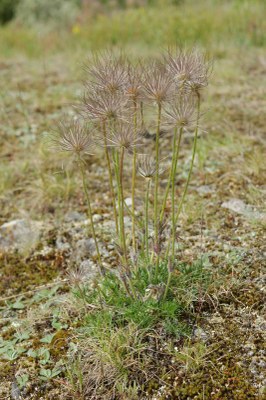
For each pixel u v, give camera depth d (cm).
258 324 286
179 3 1022
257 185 418
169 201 407
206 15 871
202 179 436
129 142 248
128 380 264
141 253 305
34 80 704
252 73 652
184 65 242
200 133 509
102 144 260
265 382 256
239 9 881
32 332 303
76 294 302
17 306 323
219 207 393
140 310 277
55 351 286
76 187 445
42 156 480
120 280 299
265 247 342
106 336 278
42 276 351
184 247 346
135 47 791
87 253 363
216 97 582
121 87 247
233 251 338
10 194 446
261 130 505
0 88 671
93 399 259
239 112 544
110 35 880
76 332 294
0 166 476
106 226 387
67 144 251
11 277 352
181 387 259
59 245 379
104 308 288
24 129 554
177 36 809
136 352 273
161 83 237
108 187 443
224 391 254
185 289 298
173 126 247
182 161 467
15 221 404
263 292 305
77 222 400
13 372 279
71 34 970
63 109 592
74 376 271
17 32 1038
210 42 780
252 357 269
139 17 923
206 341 278
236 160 458
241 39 771
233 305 298
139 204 408
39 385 271
